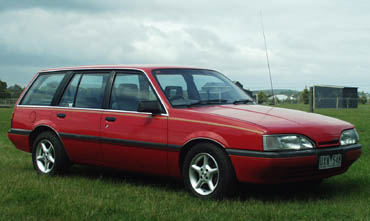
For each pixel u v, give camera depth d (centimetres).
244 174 517
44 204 522
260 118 540
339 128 556
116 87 662
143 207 504
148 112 604
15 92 9775
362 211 475
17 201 540
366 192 571
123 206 509
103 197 561
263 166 502
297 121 539
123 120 629
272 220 447
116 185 642
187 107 595
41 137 742
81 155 691
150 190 602
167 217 461
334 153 536
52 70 776
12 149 1116
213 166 548
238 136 518
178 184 654
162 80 624
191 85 636
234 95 659
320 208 485
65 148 710
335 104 4512
